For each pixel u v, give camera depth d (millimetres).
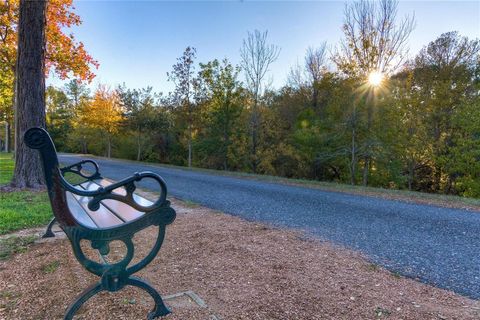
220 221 4621
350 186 9883
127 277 1919
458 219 5367
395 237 4145
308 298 2223
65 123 40125
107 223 2055
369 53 12555
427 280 2736
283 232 4117
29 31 6547
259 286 2404
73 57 12500
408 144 15477
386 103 13688
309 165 18984
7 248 3254
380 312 2057
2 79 13359
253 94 18578
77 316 1947
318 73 21812
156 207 1965
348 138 14789
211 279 2531
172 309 2053
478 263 3211
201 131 20703
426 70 17203
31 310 2039
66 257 2992
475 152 14227
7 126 31641
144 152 28672
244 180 11367
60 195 1736
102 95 26188
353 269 2869
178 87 19453
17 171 6973
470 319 2014
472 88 15445
